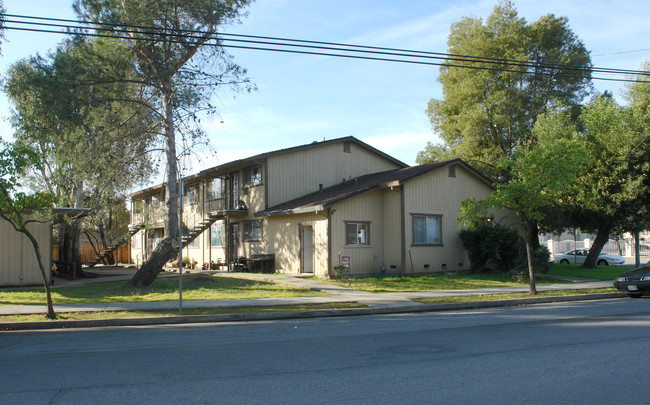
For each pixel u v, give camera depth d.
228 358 8.00
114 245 33.81
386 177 25.41
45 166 24.50
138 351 8.66
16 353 8.57
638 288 16.86
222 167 27.61
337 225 22.03
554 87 32.84
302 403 5.64
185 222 34.09
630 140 24.92
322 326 11.51
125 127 19.50
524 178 16.86
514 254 23.17
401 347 8.75
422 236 23.45
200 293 16.95
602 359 7.66
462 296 16.47
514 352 8.23
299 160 26.92
